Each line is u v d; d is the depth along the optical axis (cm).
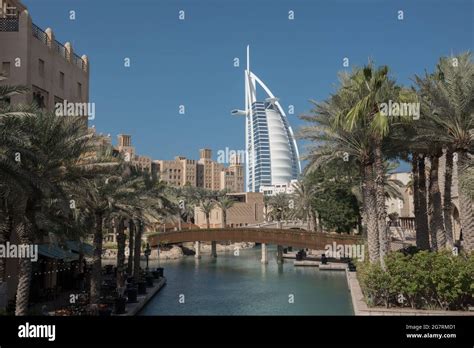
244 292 3931
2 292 2255
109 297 3039
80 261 3900
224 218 10731
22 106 1727
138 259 4028
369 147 3119
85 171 2128
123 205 2834
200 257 8238
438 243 3127
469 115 2603
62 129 1997
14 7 3662
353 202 5775
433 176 3216
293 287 4219
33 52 3070
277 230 6034
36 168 1917
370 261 3052
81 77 3975
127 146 13438
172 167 18825
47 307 2720
